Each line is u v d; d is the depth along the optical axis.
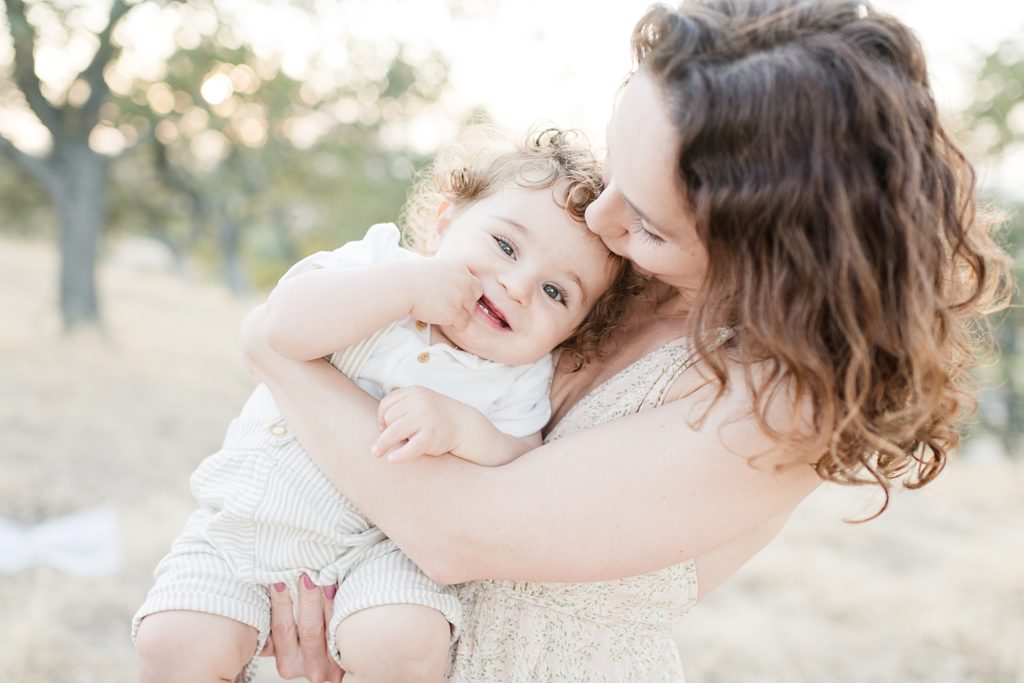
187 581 1.27
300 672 1.31
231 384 8.80
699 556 1.30
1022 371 10.76
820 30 0.98
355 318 1.23
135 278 19.05
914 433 1.07
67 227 11.11
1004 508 6.23
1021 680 3.47
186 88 12.59
